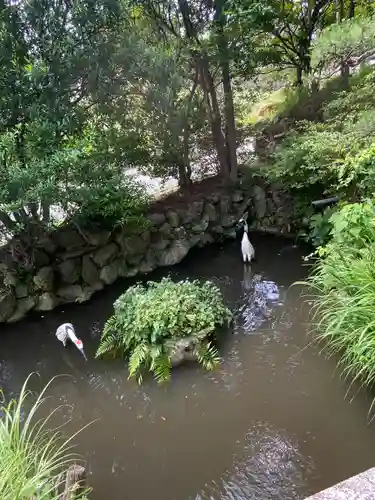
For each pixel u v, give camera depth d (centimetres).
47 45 548
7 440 259
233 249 744
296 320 534
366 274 383
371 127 563
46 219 589
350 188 610
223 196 780
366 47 593
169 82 633
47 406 445
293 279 635
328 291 482
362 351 361
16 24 538
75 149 540
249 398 424
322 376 435
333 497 192
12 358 521
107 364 491
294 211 745
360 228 452
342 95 703
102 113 622
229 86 751
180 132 705
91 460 377
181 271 685
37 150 544
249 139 854
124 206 616
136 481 354
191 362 469
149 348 465
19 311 581
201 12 682
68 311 597
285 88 911
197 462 367
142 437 398
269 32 758
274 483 340
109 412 430
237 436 386
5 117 539
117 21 562
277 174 665
